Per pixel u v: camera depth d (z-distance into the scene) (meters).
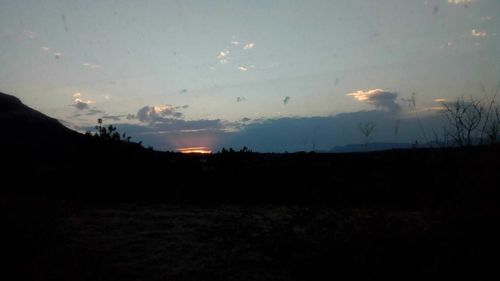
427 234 6.59
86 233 11.82
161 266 8.94
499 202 6.67
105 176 20.64
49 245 9.02
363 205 8.54
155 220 14.55
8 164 21.27
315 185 17.80
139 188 20.56
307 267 7.32
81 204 16.89
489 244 6.30
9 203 10.65
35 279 7.04
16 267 7.42
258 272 8.30
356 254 6.84
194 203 19.30
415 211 8.05
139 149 23.11
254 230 8.76
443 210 6.93
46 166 23.08
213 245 10.53
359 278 6.59
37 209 11.26
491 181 6.87
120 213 16.02
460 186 7.18
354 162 20.27
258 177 21.17
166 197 20.50
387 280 6.39
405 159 15.38
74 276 7.40
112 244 10.76
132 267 8.82
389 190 9.41
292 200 17.91
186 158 25.53
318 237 7.59
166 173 21.84
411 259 6.41
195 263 9.08
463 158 7.44
